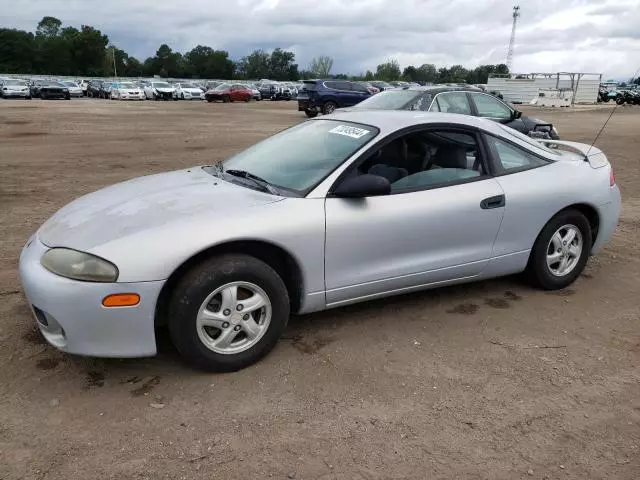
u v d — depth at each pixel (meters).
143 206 3.34
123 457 2.56
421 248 3.79
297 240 3.30
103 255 2.90
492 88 48.41
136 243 2.96
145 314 2.96
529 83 46.59
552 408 3.02
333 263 3.48
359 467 2.54
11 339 3.54
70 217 3.38
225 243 3.13
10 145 13.68
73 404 2.93
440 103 10.27
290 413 2.91
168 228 3.04
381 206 3.59
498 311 4.19
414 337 3.75
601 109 38.94
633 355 3.60
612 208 4.73
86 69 118.75
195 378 3.20
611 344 3.74
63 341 3.00
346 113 4.42
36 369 3.23
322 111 25.19
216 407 2.95
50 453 2.57
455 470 2.54
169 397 3.02
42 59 113.88
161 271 2.94
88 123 20.69
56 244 3.08
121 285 2.88
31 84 44.38
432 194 3.80
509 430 2.83
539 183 4.25
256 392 3.08
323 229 3.38
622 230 6.51
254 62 131.62
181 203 3.34
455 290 4.55
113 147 13.72
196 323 3.08
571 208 4.50
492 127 4.28
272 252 3.39
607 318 4.13
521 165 4.29
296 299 3.53
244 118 25.14
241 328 3.23
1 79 44.75
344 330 3.82
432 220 3.76
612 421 2.93
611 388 3.23
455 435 2.78
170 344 3.56
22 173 9.73
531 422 2.90
